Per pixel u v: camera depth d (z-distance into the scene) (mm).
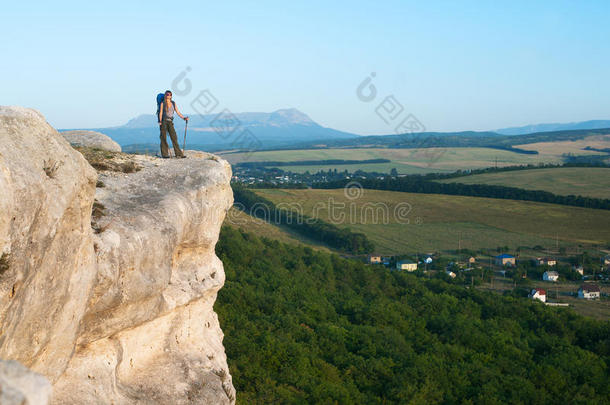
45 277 5148
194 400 8938
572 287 79375
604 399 34719
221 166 11773
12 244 4441
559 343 45312
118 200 8625
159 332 9359
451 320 49844
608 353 46688
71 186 5477
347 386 33156
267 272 62219
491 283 81375
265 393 29406
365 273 70875
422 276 79812
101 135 14047
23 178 4641
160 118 13133
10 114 5133
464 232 105188
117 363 7910
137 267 7453
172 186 10164
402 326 48188
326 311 51281
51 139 5426
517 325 52469
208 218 10430
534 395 33500
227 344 35469
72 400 6598
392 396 32531
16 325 4840
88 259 6129
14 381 3172
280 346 35719
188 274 10297
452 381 35094
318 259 73375
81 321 6621
